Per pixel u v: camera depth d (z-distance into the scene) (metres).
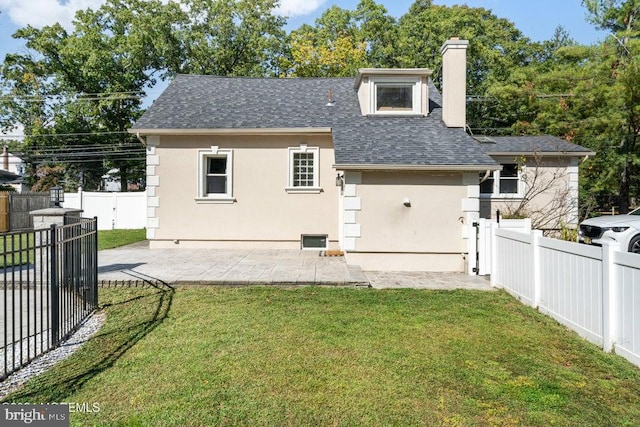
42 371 3.82
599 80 17.98
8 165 37.03
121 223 19.42
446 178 9.33
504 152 13.45
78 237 5.43
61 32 25.86
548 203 13.74
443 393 3.38
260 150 12.05
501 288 7.36
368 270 9.36
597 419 3.02
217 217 12.08
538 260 5.99
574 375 3.76
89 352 4.24
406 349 4.33
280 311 5.72
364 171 9.28
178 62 27.17
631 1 19.83
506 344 4.55
